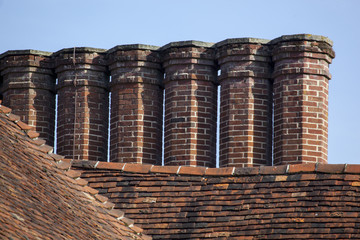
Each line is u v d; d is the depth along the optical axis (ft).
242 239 137.28
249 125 154.40
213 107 158.10
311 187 141.90
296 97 153.38
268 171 146.51
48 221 110.01
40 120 165.89
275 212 139.64
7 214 103.40
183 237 140.67
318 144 152.35
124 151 157.99
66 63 164.04
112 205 132.36
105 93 163.63
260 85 155.84
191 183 148.46
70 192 126.00
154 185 149.48
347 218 136.05
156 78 160.45
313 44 154.51
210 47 158.92
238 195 144.15
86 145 161.17
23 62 166.40
